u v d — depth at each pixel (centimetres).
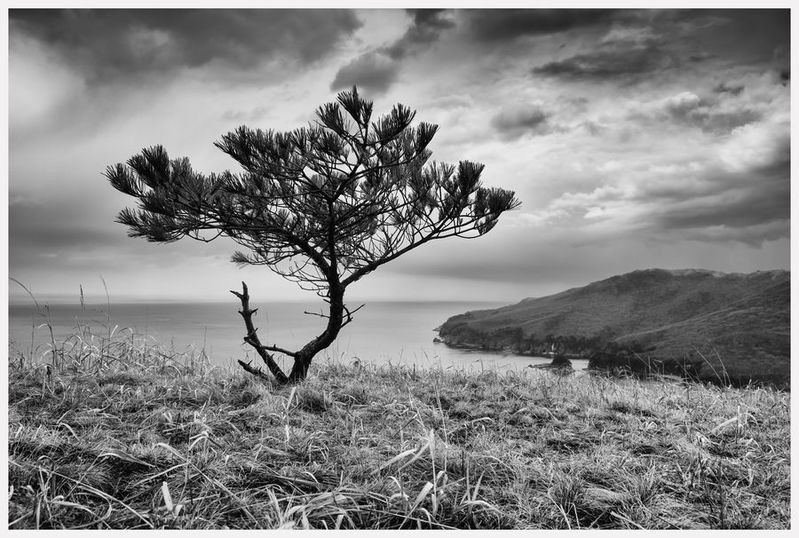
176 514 251
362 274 550
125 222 501
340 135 429
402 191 518
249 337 539
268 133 445
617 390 582
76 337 577
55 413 392
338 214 524
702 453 377
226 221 498
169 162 487
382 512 269
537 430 433
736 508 303
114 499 256
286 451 348
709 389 609
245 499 278
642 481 321
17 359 514
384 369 648
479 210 519
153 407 427
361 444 371
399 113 423
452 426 428
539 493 309
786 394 585
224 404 445
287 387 520
